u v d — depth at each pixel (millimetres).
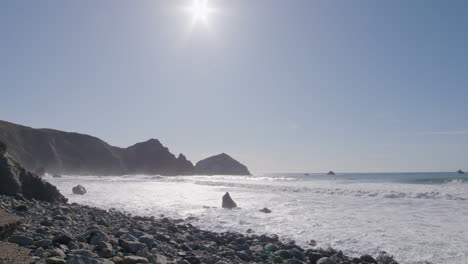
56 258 5887
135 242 8172
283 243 11828
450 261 9039
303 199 26406
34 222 10500
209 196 30938
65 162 115438
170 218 17766
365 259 9617
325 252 10312
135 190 38812
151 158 157750
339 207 20828
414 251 10078
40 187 19984
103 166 129125
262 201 25688
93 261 6023
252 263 8883
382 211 18375
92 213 15305
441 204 20188
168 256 8516
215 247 10523
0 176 17578
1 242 5961
